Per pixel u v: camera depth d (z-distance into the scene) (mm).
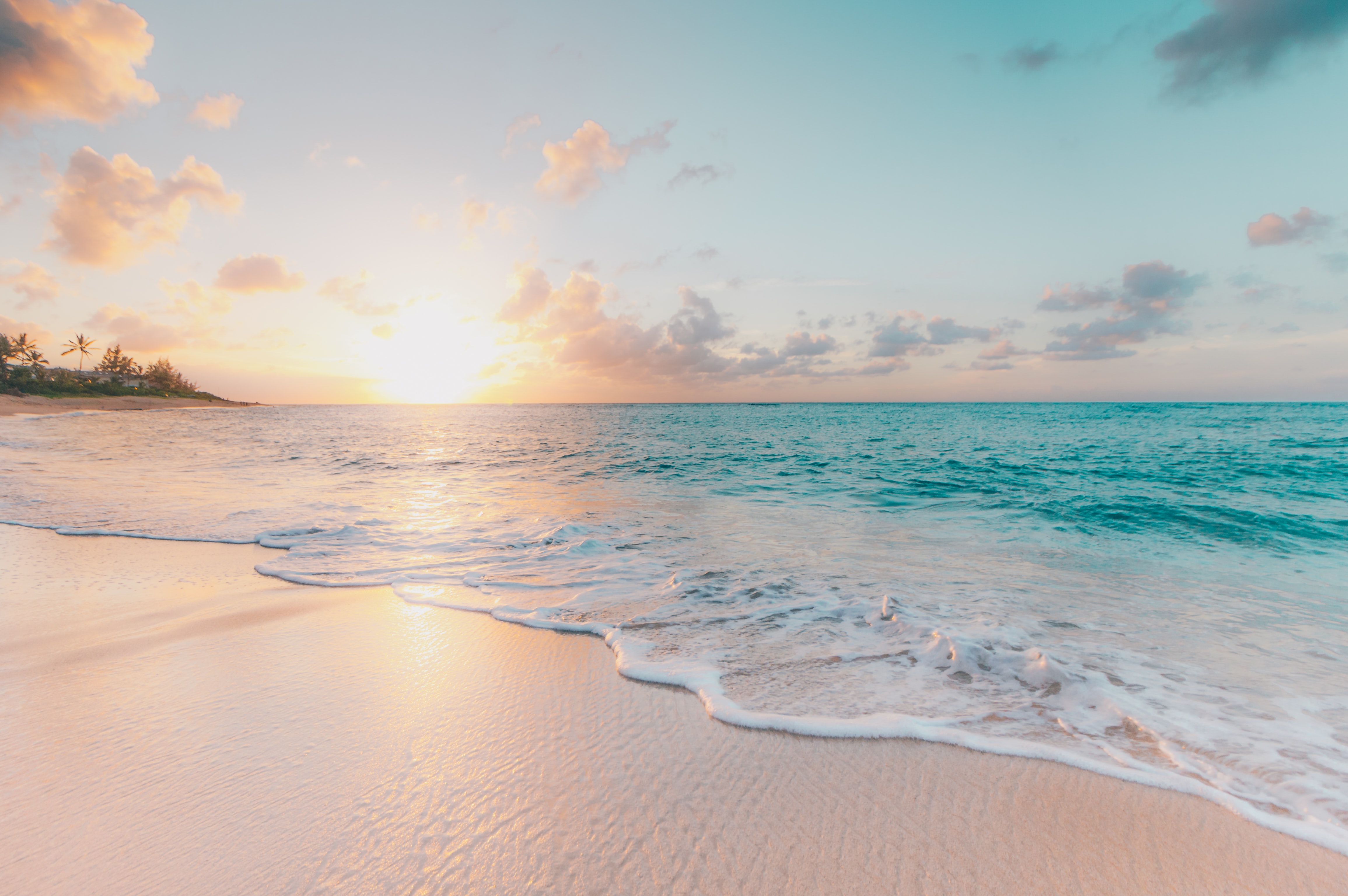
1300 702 3086
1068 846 2010
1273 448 19641
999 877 1870
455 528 7633
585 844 2004
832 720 2811
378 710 2965
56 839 2012
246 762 2486
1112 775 2406
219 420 55375
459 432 37094
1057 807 2215
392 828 2076
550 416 79688
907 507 9977
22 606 4645
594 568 5797
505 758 2529
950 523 8531
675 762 2496
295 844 1996
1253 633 4156
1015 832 2078
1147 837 2055
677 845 2002
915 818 2148
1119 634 4109
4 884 1810
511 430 40094
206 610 4555
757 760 2512
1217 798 2254
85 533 7266
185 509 9016
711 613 4449
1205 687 3264
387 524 7961
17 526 7707
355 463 17609
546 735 2721
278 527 7609
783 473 15141
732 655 3633
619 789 2312
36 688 3207
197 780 2354
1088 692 3125
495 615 4414
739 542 7152
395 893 1790
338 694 3139
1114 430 31844
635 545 6895
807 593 4965
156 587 5172
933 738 2664
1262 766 2480
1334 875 1886
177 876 1852
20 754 2543
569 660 3615
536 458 19594
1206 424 35531
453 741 2664
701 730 2764
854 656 3639
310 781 2354
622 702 3053
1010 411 73688
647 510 9523
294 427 43438
